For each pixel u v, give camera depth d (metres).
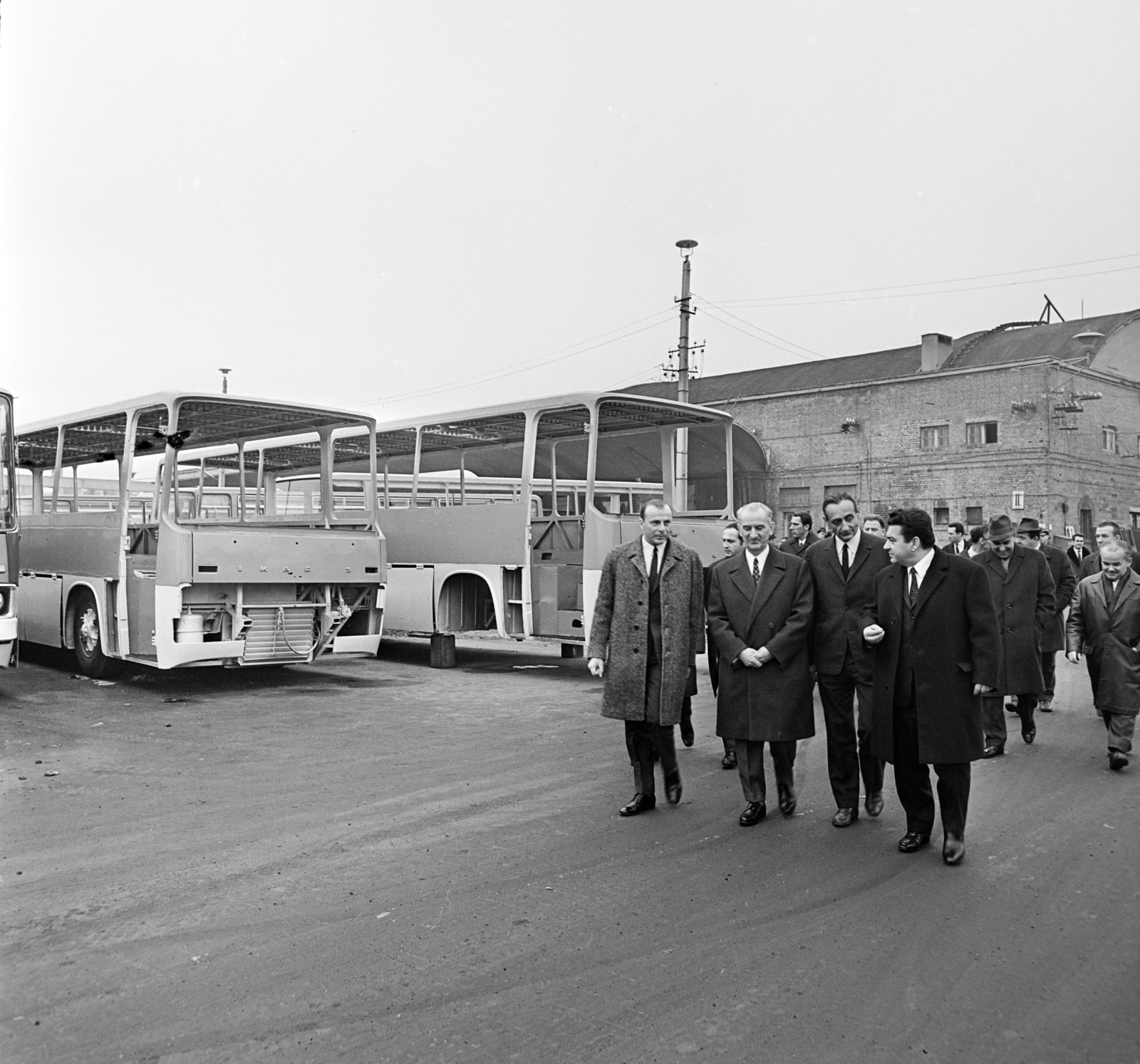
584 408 12.23
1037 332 36.88
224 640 10.74
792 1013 3.54
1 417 10.16
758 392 40.75
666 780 6.34
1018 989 3.73
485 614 13.56
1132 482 35.69
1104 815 6.16
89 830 5.73
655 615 6.11
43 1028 3.44
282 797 6.50
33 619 13.02
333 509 12.41
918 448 34.69
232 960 3.97
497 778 7.08
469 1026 3.45
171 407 10.54
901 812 6.28
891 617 5.35
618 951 4.07
